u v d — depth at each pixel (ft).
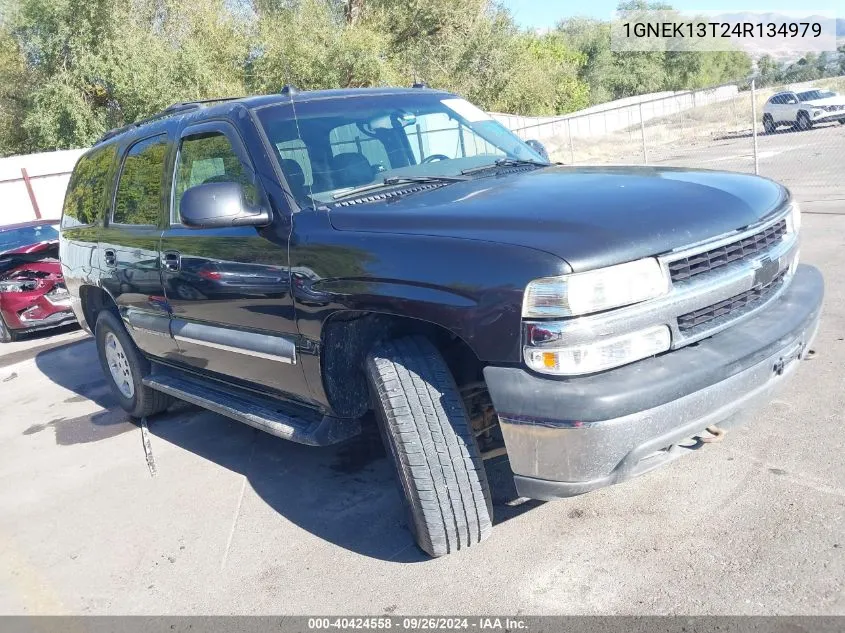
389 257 9.64
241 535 11.84
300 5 80.38
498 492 11.92
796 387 14.16
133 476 14.80
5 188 68.28
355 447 14.70
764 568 9.12
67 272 18.89
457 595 9.51
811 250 24.45
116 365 18.20
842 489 10.55
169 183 14.20
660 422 8.52
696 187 10.40
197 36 81.51
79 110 78.28
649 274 8.61
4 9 78.79
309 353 11.04
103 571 11.37
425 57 96.12
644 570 9.45
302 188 11.50
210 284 12.62
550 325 8.32
